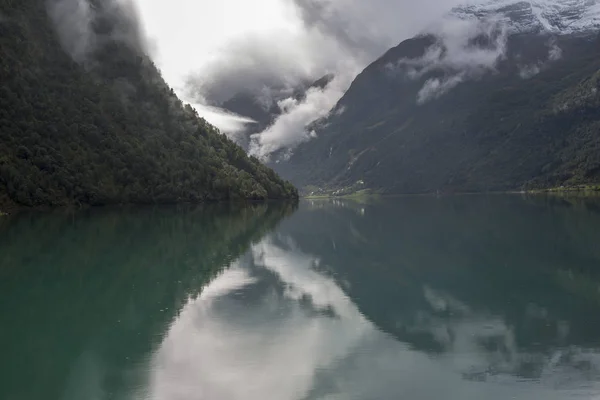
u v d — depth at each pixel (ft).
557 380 85.35
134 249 232.94
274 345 103.96
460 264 183.42
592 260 182.29
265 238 273.95
